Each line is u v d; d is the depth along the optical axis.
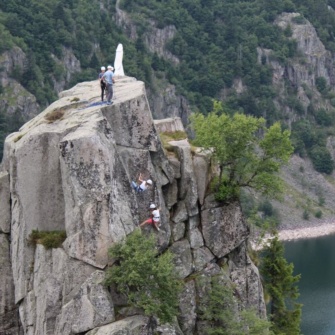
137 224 54.06
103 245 51.12
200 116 66.06
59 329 51.28
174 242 60.41
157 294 51.06
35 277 54.25
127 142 57.22
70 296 51.28
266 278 78.19
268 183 64.25
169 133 68.69
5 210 59.88
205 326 59.81
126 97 58.62
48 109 62.00
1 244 59.88
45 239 53.62
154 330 51.88
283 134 64.56
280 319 77.00
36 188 55.25
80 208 51.28
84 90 68.19
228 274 63.94
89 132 52.31
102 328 49.53
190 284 60.06
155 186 57.84
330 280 183.38
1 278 59.69
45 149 55.00
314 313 144.88
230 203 63.75
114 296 51.19
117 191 52.72
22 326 58.78
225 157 62.94
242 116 64.06
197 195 62.41
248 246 76.00
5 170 60.81
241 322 60.12
